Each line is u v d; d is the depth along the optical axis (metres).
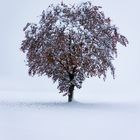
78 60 30.03
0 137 13.24
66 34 29.81
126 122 19.03
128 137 14.09
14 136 13.57
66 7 32.16
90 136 14.18
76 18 31.39
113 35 33.12
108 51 32.41
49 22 31.19
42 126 16.69
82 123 18.19
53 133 14.68
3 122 17.69
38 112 22.88
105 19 33.53
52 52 30.45
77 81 32.09
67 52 30.00
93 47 30.50
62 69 31.72
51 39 30.41
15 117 19.89
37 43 31.48
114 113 23.56
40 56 31.20
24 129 15.51
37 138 13.36
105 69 32.22
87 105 29.42
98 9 33.00
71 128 16.33
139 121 19.55
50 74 32.75
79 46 29.89
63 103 30.67
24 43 32.81
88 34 30.41
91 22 31.75
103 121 19.23
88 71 31.22
